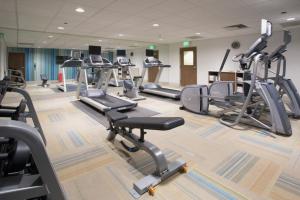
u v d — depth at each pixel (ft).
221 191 5.60
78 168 6.75
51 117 13.16
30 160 3.57
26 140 2.66
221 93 14.30
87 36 24.93
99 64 17.06
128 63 20.27
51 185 2.95
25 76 40.06
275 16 14.99
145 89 22.30
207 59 27.89
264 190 5.65
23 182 3.05
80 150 8.14
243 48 23.72
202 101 13.83
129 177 6.24
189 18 15.65
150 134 9.96
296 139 9.44
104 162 7.17
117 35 24.27
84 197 5.31
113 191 5.57
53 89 27.43
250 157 7.64
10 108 7.95
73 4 12.36
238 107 12.01
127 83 20.59
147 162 7.17
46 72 42.22
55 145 8.64
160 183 5.92
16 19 16.07
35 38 26.58
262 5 12.36
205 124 11.67
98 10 13.66
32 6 12.74
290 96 13.39
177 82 32.89
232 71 23.53
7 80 8.74
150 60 21.48
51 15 14.89
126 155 7.70
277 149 8.36
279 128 9.97
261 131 10.46
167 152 8.00
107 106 14.01
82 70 18.37
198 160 7.37
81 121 12.29
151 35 24.21
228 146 8.63
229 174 6.46
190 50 30.12
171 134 10.01
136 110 15.14
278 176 6.36
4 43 28.53
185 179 6.15
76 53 21.98
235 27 19.13
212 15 14.85
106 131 10.46
